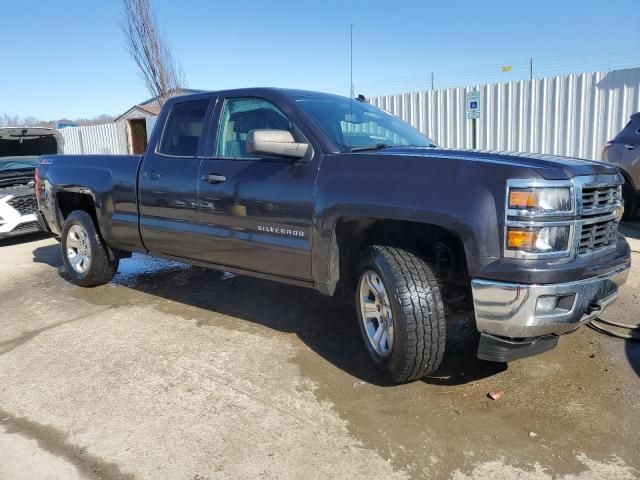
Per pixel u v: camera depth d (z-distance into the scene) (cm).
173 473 266
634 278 546
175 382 359
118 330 458
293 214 374
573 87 977
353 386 346
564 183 288
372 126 421
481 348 306
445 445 282
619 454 270
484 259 288
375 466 267
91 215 585
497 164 294
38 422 315
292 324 458
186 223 455
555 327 290
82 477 265
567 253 290
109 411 325
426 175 312
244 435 296
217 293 552
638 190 788
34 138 1177
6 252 818
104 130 1917
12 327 475
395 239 368
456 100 1125
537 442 282
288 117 394
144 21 1389
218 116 442
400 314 312
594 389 334
